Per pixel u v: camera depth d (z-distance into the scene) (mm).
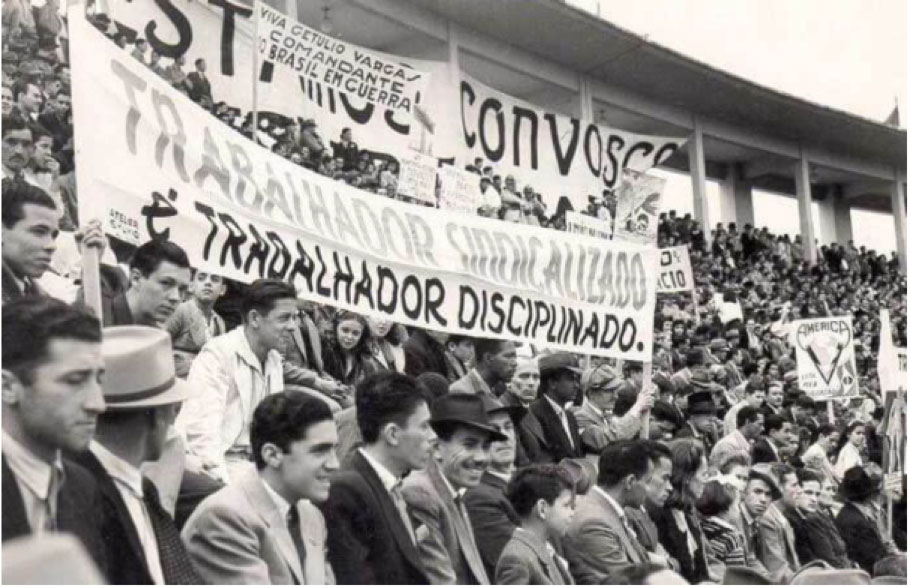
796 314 21781
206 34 12297
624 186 12328
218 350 6168
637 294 9398
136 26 11484
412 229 7789
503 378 8383
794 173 28266
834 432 12867
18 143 8453
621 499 7047
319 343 8727
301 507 5184
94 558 4047
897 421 12898
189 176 6332
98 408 4090
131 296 5836
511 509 6551
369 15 17719
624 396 9656
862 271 28656
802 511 9422
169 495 5227
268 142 11883
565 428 8477
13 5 9828
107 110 5828
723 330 18672
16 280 5340
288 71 12656
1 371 4008
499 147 14039
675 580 5980
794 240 29812
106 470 4367
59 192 8586
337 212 7277
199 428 5934
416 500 5734
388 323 9258
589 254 9070
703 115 25438
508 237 8469
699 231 23859
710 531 8445
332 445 4945
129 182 5941
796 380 17609
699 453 8297
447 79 14688
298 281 6961
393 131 13766
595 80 22578
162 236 6141
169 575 4480
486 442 5992
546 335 8719
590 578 6770
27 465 3994
